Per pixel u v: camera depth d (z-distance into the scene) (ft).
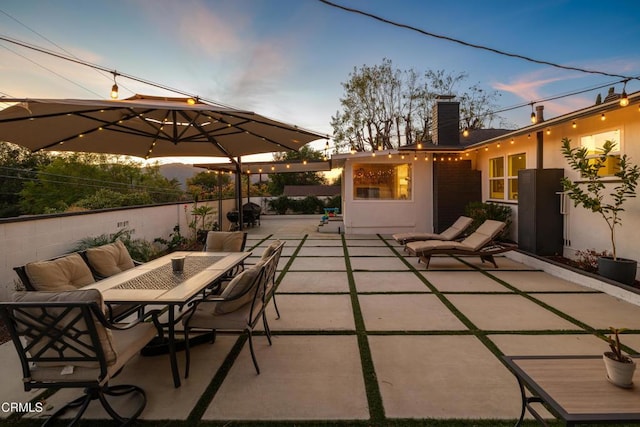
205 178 78.48
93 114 10.56
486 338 10.61
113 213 21.01
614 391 5.12
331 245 29.17
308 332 11.28
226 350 10.05
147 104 9.04
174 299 7.93
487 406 7.20
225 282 12.74
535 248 20.72
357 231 35.37
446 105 33.55
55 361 6.37
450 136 33.35
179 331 11.27
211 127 13.93
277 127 12.31
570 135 19.93
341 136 77.20
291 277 18.56
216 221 38.58
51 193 47.62
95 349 6.26
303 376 8.54
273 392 7.85
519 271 19.58
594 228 18.24
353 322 12.10
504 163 27.81
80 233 18.04
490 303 13.99
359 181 35.09
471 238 21.99
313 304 14.06
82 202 32.24
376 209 35.09
